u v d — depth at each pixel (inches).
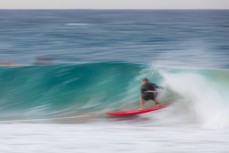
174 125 1599.4
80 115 1819.6
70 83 2078.0
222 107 1765.5
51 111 1927.9
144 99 1782.7
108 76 2066.9
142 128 1518.2
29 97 2086.6
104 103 1998.0
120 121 1676.9
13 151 1187.3
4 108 1982.0
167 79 1952.5
